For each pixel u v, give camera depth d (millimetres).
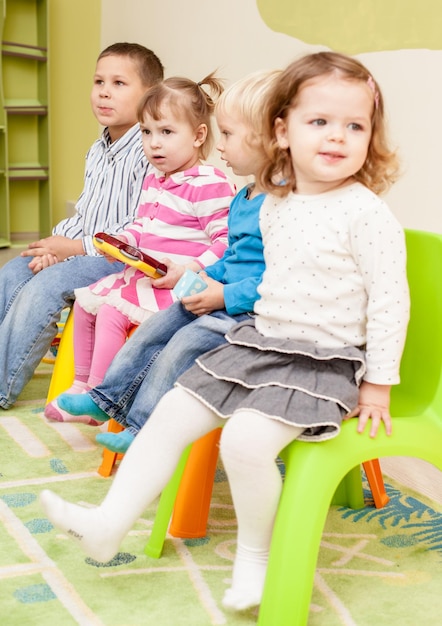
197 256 1577
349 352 1038
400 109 1851
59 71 3584
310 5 2098
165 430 1062
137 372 1396
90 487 1421
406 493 1466
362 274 1045
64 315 2500
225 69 2494
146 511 1346
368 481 1398
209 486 1271
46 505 1028
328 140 1027
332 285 1057
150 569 1166
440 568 1202
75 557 1186
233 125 1303
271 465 1006
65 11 3486
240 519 1035
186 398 1068
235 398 1070
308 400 1012
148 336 1394
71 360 1761
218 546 1248
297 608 980
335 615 1067
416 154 1819
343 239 1046
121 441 1280
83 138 3545
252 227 1298
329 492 1008
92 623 1022
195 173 1574
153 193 1639
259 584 1024
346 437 1030
